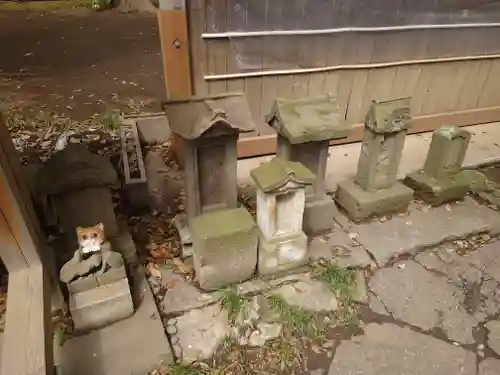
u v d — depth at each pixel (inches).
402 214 143.9
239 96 113.0
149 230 133.9
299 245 114.4
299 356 96.5
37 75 279.3
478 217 143.4
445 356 97.7
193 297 109.0
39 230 100.8
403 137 131.4
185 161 108.4
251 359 95.4
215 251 104.7
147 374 89.9
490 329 104.8
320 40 160.9
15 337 75.5
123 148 162.1
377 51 171.9
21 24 399.5
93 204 101.7
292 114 116.7
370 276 119.6
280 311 105.1
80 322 95.0
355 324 105.1
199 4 138.8
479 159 180.1
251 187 157.4
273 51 157.2
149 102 240.8
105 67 299.9
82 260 94.0
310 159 123.0
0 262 114.2
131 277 110.4
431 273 121.5
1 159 81.7
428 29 173.0
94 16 436.5
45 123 205.6
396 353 98.0
